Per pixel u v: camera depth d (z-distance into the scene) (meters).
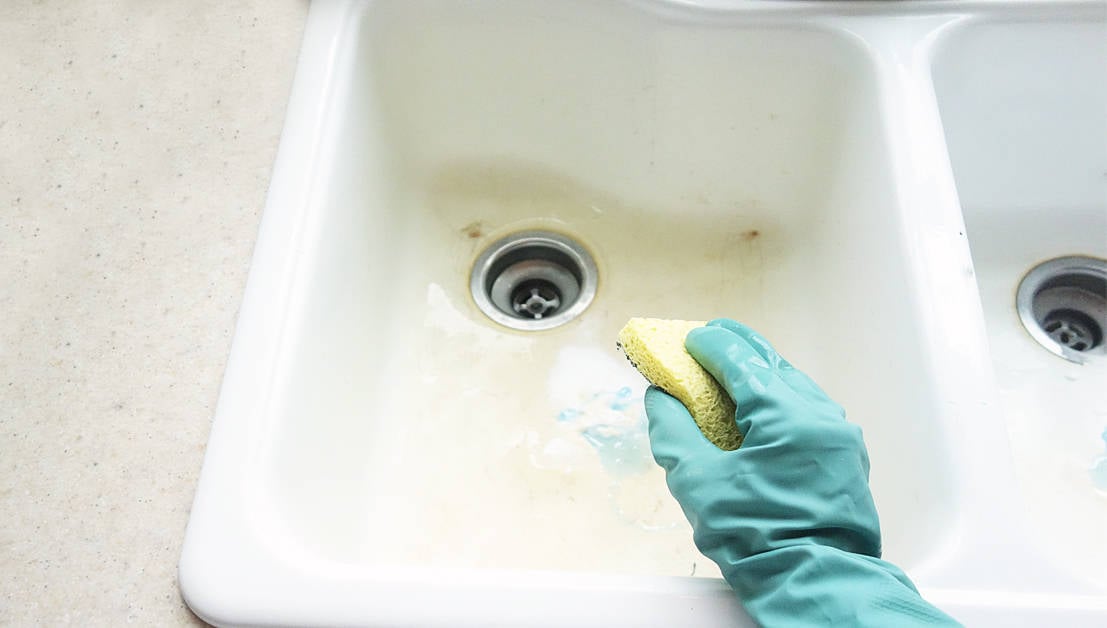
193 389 0.45
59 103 0.57
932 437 0.45
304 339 0.48
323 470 0.50
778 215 0.69
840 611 0.35
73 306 0.49
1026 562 0.40
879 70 0.57
